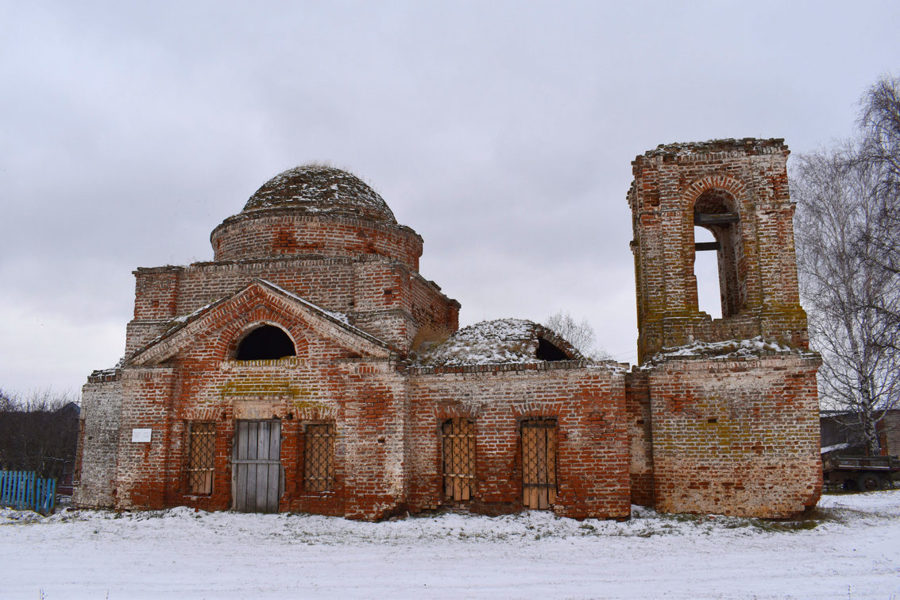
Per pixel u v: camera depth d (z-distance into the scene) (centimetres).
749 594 898
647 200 1723
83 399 1858
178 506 1638
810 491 1434
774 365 1488
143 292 1861
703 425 1506
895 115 2216
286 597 902
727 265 1858
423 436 1577
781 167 1658
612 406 1477
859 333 2789
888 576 993
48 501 1933
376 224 2020
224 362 1680
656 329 1650
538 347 1747
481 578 1011
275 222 1950
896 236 2280
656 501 1508
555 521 1441
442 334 2027
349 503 1538
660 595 898
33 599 907
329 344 1631
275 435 1641
